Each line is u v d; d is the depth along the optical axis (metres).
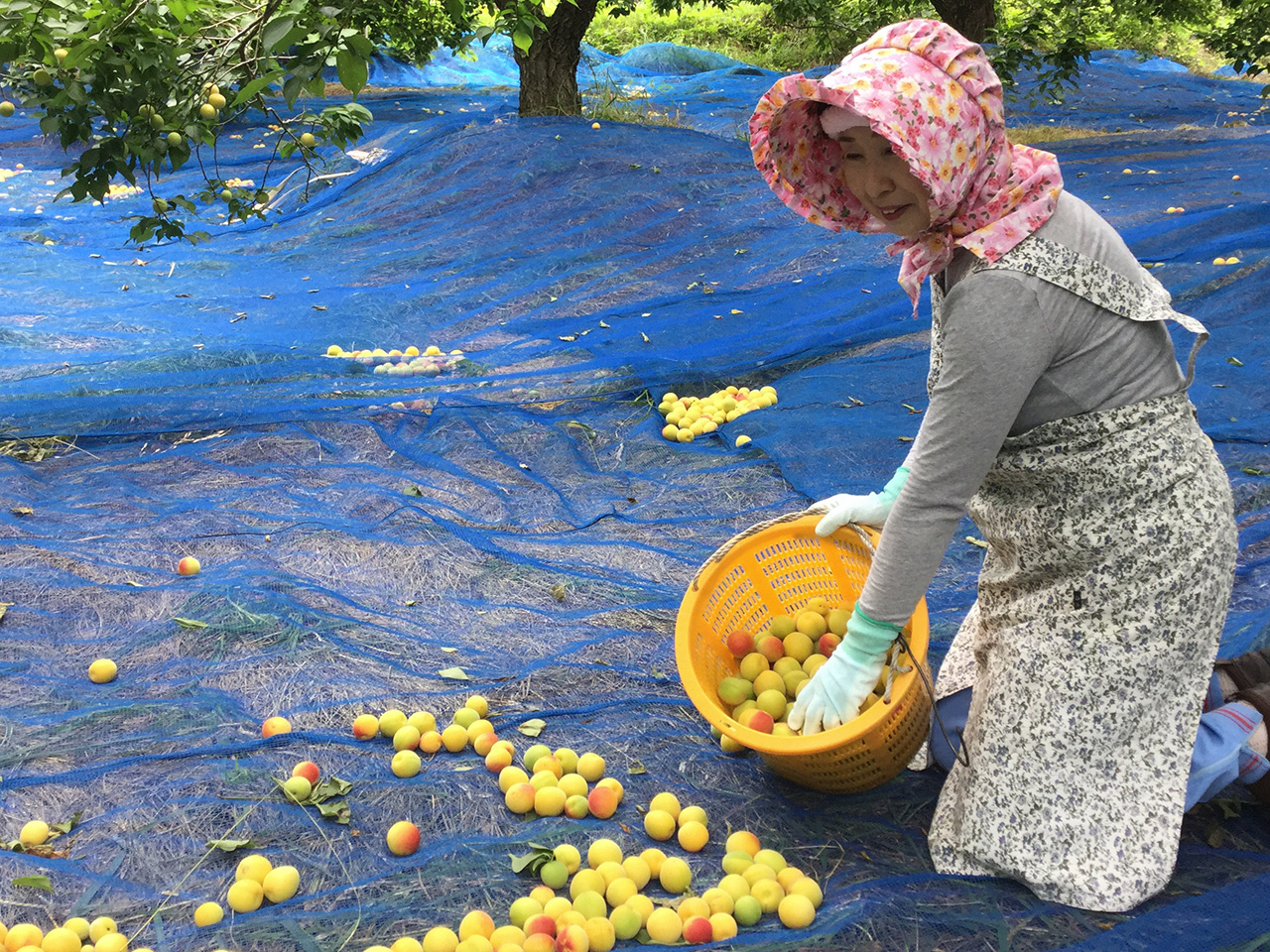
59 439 5.03
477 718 3.07
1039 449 2.22
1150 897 2.29
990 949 2.21
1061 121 13.41
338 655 3.40
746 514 4.43
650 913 2.32
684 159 10.15
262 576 3.79
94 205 10.23
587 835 2.65
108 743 2.96
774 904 2.37
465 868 2.52
